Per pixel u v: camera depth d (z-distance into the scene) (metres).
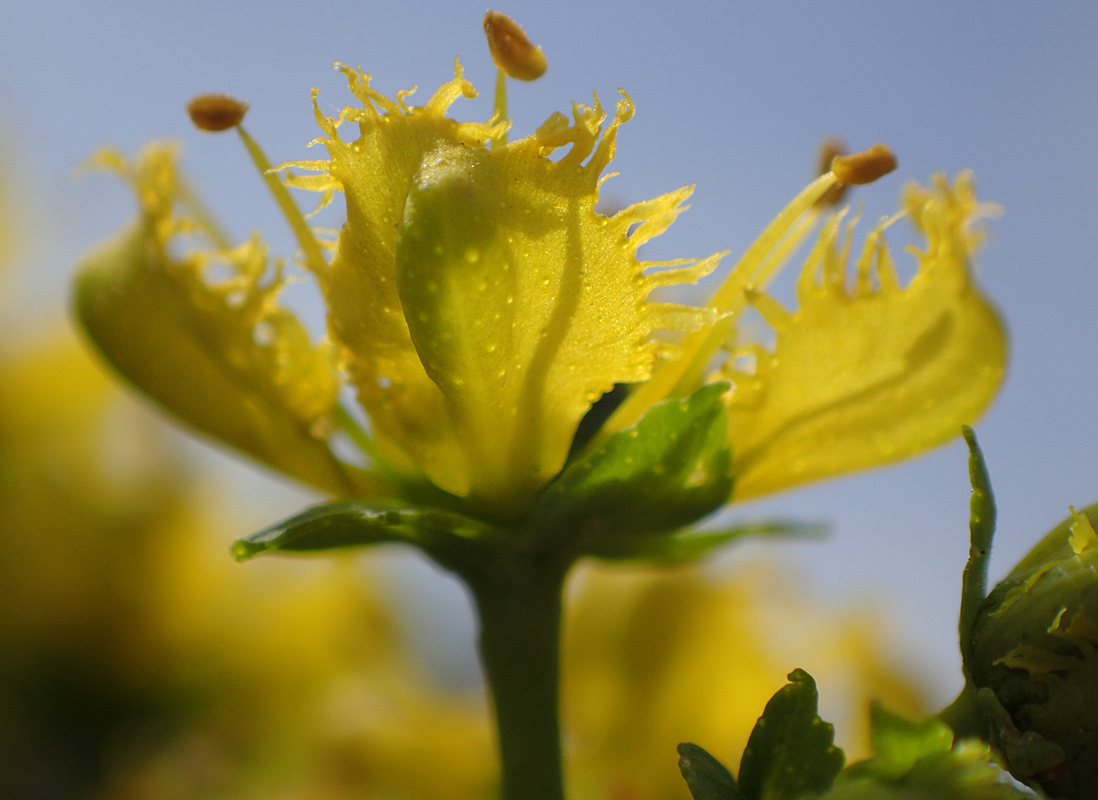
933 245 0.06
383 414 0.06
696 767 0.05
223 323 0.06
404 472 0.06
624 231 0.05
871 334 0.06
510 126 0.05
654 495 0.06
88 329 0.06
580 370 0.06
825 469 0.06
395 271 0.05
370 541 0.06
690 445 0.06
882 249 0.06
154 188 0.06
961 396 0.06
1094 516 0.05
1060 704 0.05
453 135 0.05
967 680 0.05
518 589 0.06
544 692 0.06
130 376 0.06
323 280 0.06
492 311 0.05
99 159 0.06
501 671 0.06
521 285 0.05
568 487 0.06
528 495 0.06
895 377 0.06
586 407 0.06
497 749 0.06
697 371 0.06
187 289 0.06
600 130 0.05
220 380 0.06
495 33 0.06
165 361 0.06
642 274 0.05
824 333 0.06
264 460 0.06
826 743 0.05
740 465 0.06
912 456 0.06
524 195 0.05
